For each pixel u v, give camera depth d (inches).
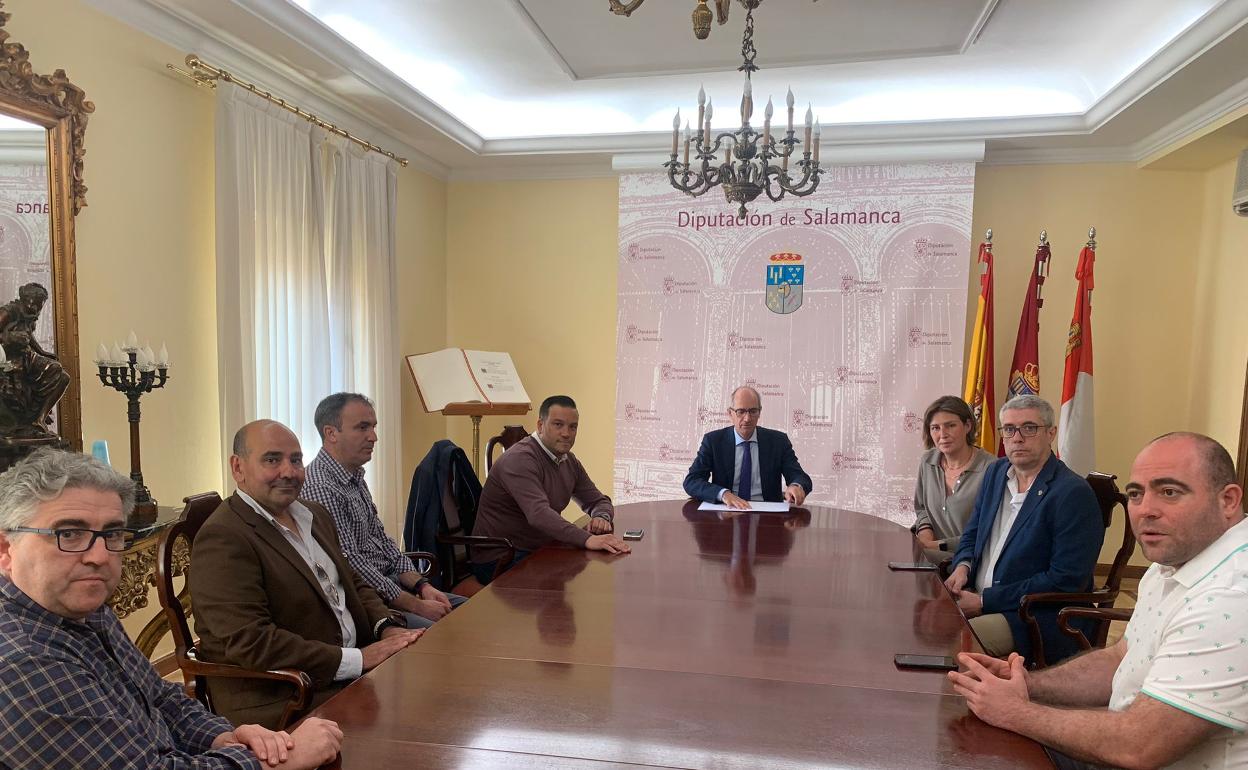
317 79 151.7
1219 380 173.9
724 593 84.5
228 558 75.4
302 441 155.0
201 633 74.7
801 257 197.3
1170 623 54.6
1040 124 175.9
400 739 50.7
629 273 207.2
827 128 185.3
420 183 209.2
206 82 128.8
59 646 46.6
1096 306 189.6
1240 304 166.7
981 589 107.4
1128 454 189.9
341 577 90.4
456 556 130.0
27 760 43.4
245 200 136.2
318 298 158.2
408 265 204.5
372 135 182.2
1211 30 124.5
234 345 133.7
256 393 141.0
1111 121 165.6
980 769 47.6
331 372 164.6
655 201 204.8
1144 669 59.1
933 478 134.8
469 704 55.9
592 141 198.5
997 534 107.7
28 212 99.7
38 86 100.0
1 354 89.5
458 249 224.2
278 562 79.4
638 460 208.8
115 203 116.1
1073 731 51.6
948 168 188.1
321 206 158.1
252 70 142.5
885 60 156.5
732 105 188.7
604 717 53.9
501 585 87.5
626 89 179.5
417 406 209.8
